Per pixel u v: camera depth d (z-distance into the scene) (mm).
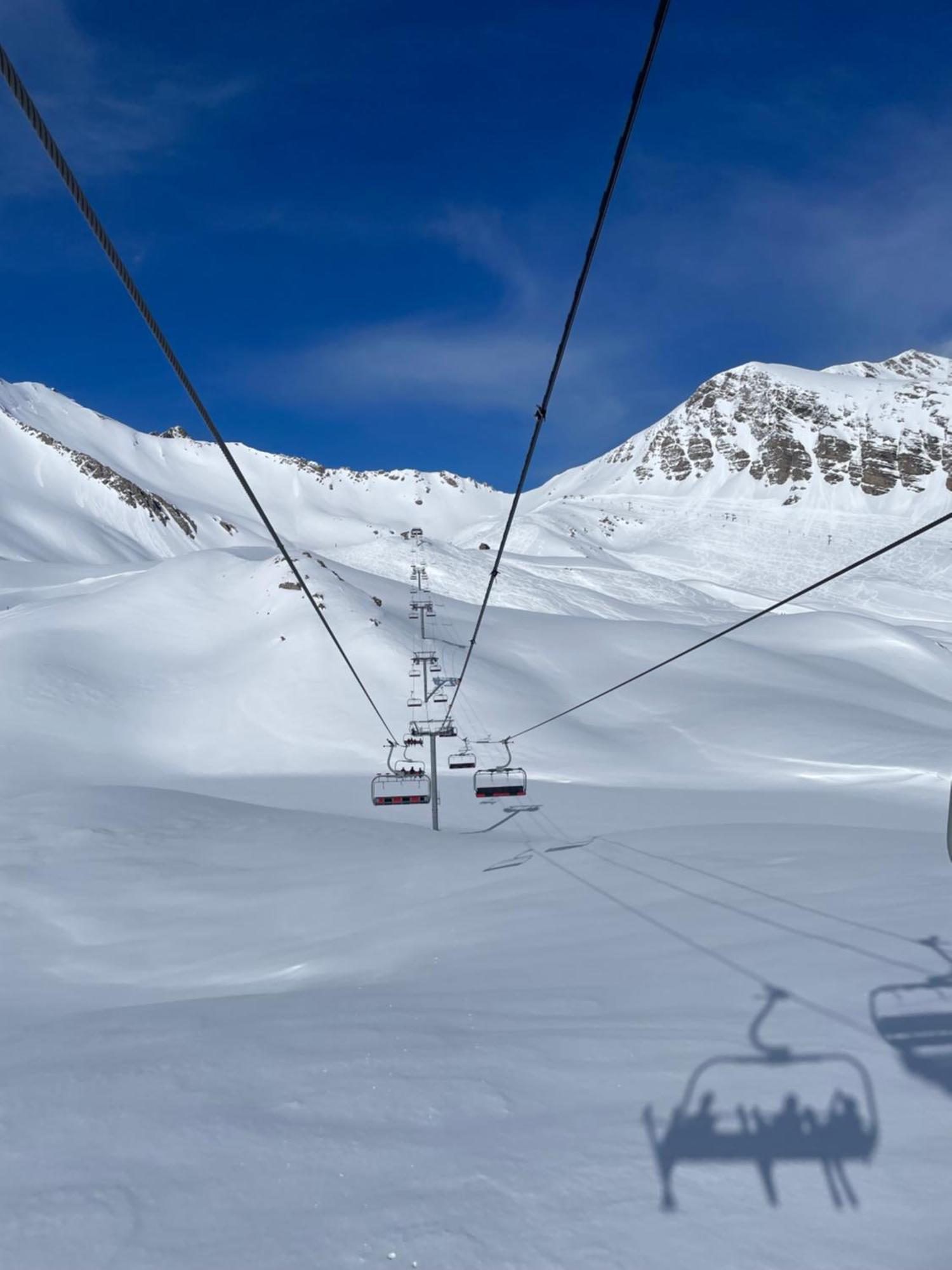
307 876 17766
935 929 7668
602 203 4301
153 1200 3879
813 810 36406
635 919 10195
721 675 72125
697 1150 4059
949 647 94188
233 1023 6887
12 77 2723
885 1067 4738
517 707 62469
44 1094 5285
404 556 145500
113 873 18109
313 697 62094
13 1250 3525
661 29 3199
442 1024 6305
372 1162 4129
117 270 4117
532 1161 4055
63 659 66438
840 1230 3365
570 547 195125
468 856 18594
